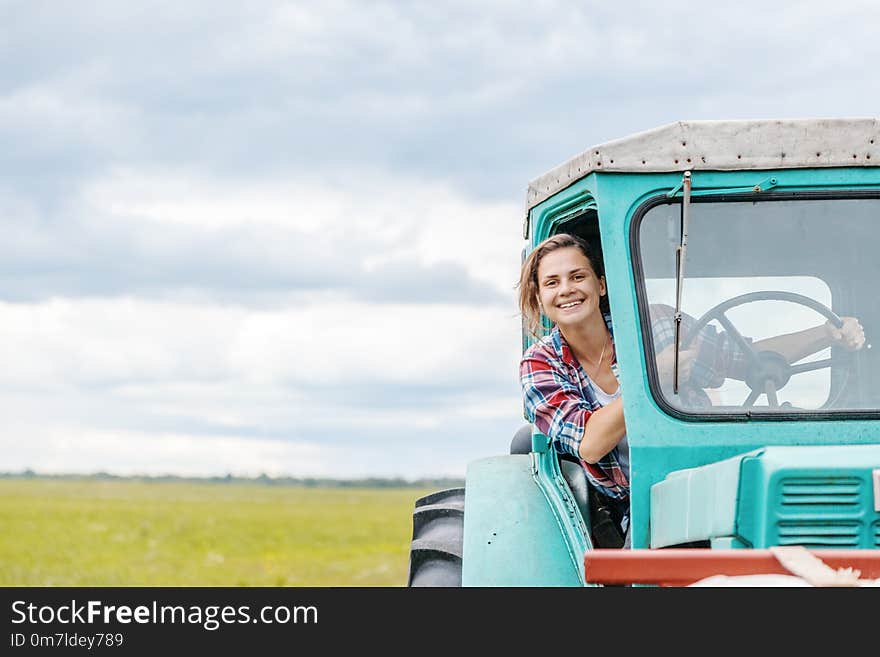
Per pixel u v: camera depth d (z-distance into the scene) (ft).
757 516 20.06
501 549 25.58
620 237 24.35
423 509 32.50
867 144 24.48
